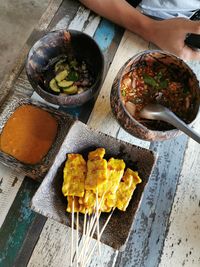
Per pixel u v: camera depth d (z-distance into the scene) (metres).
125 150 0.32
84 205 0.30
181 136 0.37
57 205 0.30
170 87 0.37
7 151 0.34
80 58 0.39
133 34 0.42
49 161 0.34
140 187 0.31
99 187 0.30
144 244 0.33
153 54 0.34
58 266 0.32
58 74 0.38
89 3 0.41
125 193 0.30
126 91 0.36
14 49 0.57
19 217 0.33
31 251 0.32
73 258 0.32
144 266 0.32
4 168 0.35
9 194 0.34
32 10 0.59
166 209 0.34
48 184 0.30
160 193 0.35
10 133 0.34
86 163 0.32
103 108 0.38
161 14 0.43
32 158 0.34
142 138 0.33
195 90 0.34
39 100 0.38
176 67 0.36
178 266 0.32
